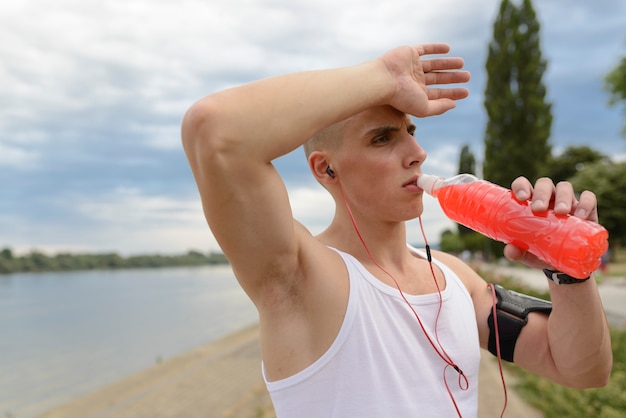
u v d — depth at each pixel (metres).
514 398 5.61
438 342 1.43
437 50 1.56
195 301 39.75
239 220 1.24
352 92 1.32
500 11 34.94
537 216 1.27
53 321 27.41
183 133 1.24
